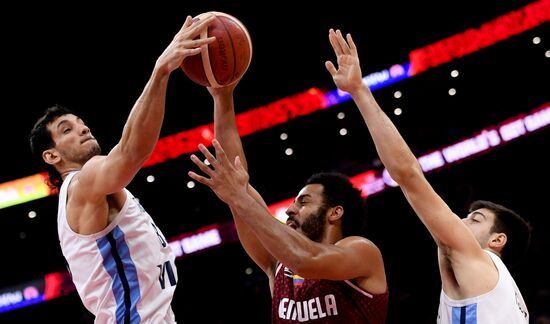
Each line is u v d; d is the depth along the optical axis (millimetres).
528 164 10414
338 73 3006
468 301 2893
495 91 10719
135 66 11016
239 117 10602
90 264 2936
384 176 10062
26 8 10594
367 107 2947
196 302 10023
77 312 9852
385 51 10914
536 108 10461
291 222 3359
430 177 10523
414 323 9195
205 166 2826
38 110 10695
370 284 3133
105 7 10820
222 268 10203
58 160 3154
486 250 3205
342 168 10453
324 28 11156
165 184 10430
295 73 11102
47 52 10805
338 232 3342
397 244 9953
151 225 3061
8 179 10312
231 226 10203
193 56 2920
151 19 10969
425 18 10961
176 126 10844
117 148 2768
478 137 10336
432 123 10750
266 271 3521
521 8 10570
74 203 2914
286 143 10812
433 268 9703
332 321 3102
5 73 10664
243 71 3021
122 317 2895
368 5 11086
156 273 2980
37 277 10172
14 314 9906
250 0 11078
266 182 10734
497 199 10344
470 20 10859
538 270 9258
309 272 2881
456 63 10742
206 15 2949
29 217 10234
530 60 10680
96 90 10898
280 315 3230
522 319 2945
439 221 2881
